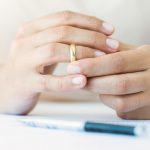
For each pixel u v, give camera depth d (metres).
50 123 0.37
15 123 0.40
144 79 0.44
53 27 0.48
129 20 0.77
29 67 0.48
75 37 0.46
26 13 0.80
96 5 0.78
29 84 0.48
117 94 0.44
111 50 0.46
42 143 0.31
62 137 0.33
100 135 0.34
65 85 0.45
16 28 0.81
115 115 0.48
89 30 0.47
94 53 0.45
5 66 0.52
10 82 0.51
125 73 0.45
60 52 0.45
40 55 0.47
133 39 0.78
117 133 0.34
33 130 0.36
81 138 0.33
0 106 0.52
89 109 0.56
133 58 0.44
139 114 0.45
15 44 0.51
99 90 0.44
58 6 0.79
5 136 0.34
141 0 0.76
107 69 0.43
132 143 0.31
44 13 0.79
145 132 0.33
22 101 0.50
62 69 0.71
